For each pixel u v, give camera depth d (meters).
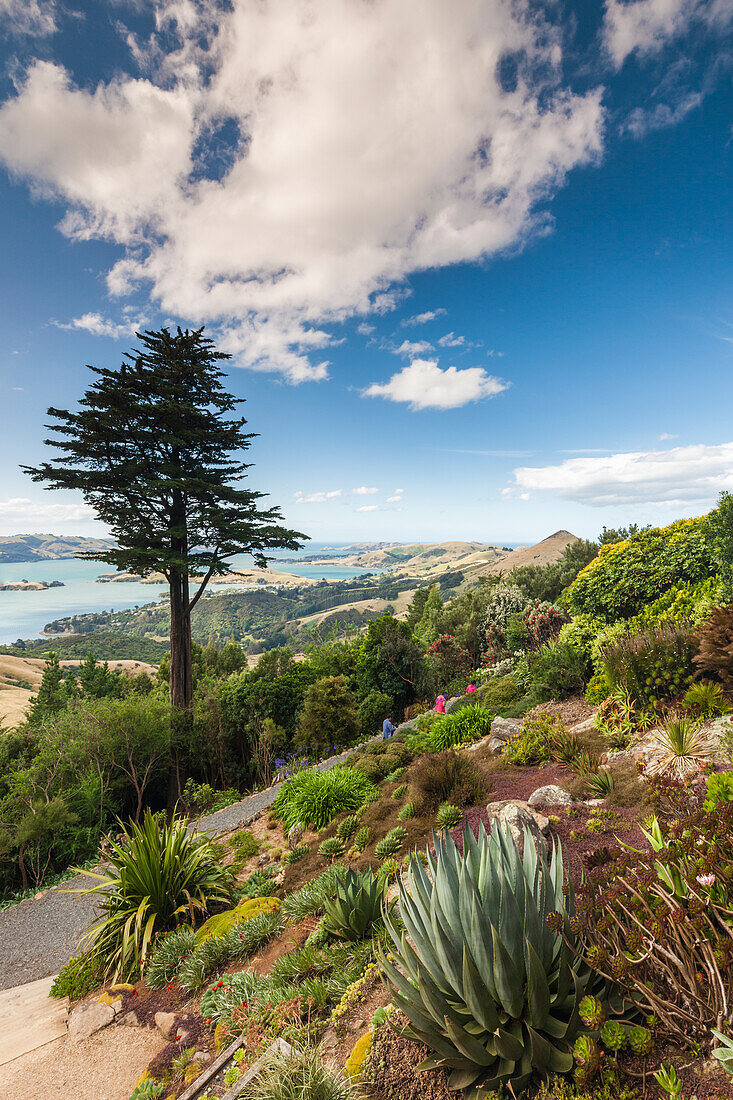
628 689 8.38
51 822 15.85
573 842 4.94
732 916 2.47
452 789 7.38
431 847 3.69
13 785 17.61
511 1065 2.42
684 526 12.71
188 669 23.98
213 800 20.08
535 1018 2.45
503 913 2.63
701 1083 2.08
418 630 42.50
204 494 23.91
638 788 5.73
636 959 2.44
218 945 6.01
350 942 4.84
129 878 7.41
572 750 7.59
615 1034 2.28
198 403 25.94
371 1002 3.80
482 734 11.32
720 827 2.83
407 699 23.25
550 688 11.84
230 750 22.91
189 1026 4.91
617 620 12.57
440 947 2.69
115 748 19.31
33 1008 6.59
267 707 22.19
